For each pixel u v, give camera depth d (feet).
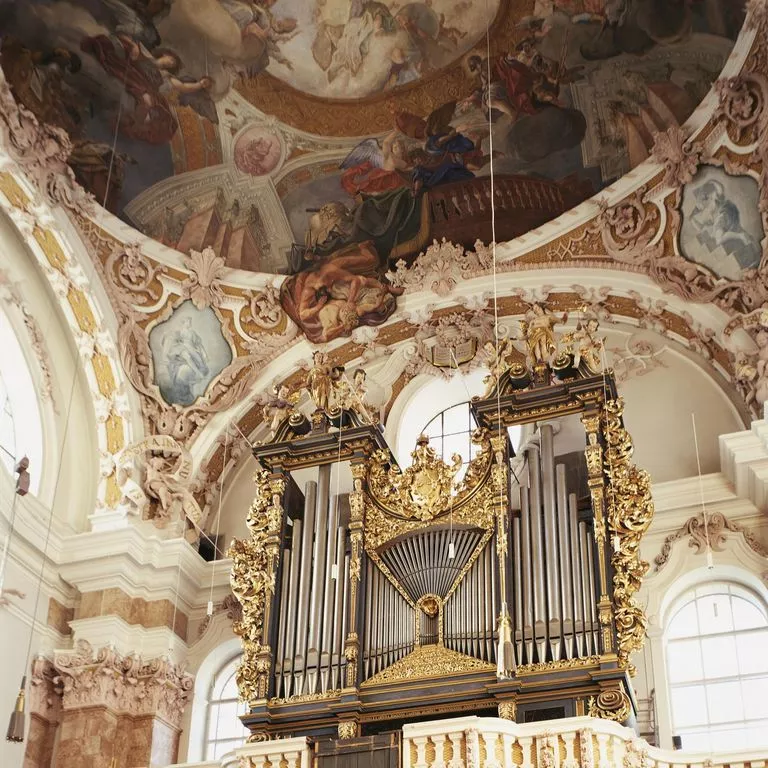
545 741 42.34
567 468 50.11
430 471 50.62
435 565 48.29
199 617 59.82
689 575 53.83
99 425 61.77
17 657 54.24
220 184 64.80
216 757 56.85
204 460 63.31
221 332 64.54
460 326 64.13
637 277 60.85
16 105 57.77
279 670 48.29
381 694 46.19
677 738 49.21
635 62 59.57
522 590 46.80
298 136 64.90
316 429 54.03
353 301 64.44
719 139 58.29
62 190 59.93
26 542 56.49
